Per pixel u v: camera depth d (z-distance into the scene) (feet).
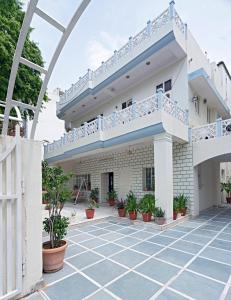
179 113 29.60
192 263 14.07
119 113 31.22
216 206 41.22
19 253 9.98
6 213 9.70
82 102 48.70
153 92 36.27
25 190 10.68
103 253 16.05
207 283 11.42
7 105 9.36
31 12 7.03
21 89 24.50
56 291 10.71
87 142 37.01
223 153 27.81
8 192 9.76
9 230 9.69
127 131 29.30
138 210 28.30
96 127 35.01
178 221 26.27
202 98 39.09
